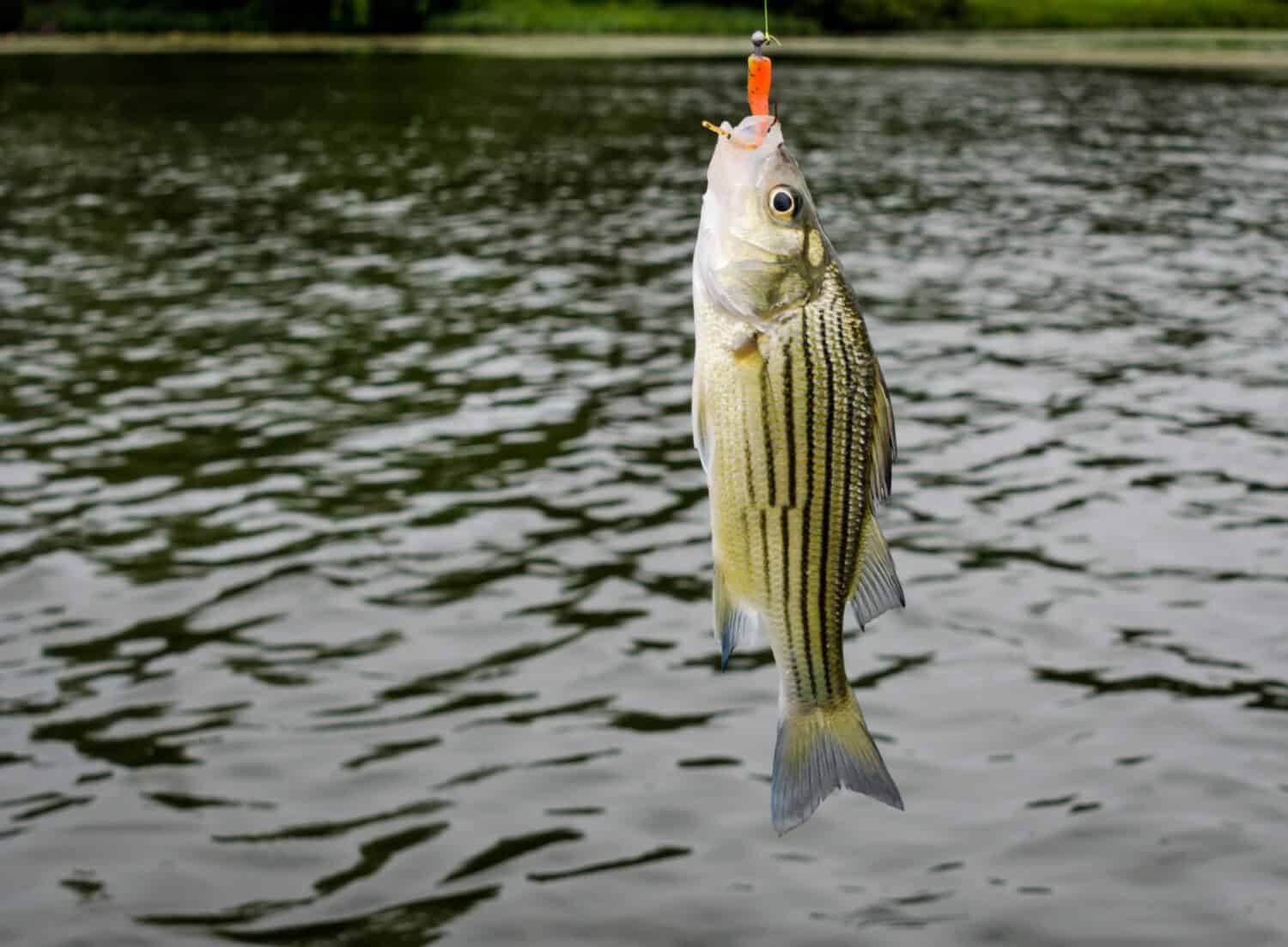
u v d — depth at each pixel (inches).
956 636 64.1
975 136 243.1
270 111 268.1
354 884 47.1
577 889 46.7
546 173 202.5
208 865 48.1
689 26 469.1
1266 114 272.2
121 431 92.8
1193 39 465.1
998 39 463.2
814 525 26.9
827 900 46.0
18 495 81.3
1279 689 58.9
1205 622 65.1
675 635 64.5
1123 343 114.3
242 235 159.5
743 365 26.5
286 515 78.5
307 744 55.4
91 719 57.2
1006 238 159.6
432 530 76.4
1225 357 110.2
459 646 63.5
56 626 65.2
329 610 66.9
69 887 47.0
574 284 135.3
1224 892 46.1
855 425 26.9
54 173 200.7
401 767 53.8
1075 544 74.1
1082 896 46.0
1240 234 162.2
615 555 73.2
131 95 289.9
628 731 56.3
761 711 57.9
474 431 92.8
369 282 136.5
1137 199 185.8
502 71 343.0
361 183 194.4
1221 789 51.6
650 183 195.0
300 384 103.3
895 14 486.6
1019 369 107.0
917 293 132.4
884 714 57.5
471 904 46.1
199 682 60.2
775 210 26.4
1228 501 80.1
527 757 54.4
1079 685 59.5
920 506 79.7
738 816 50.4
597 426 93.8
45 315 123.5
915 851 48.5
